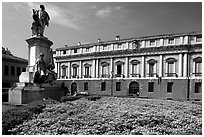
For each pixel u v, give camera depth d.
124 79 47.59
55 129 8.48
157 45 44.31
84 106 14.70
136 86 46.59
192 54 41.00
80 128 8.82
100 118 10.48
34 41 19.11
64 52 57.97
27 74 18.22
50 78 19.17
